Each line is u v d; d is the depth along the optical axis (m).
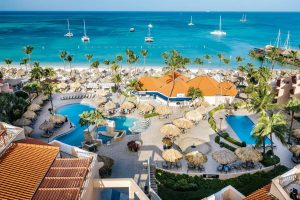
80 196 21.34
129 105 57.47
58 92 71.25
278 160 41.09
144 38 178.25
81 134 50.44
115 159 41.59
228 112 59.97
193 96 59.78
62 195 20.52
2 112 49.31
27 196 20.14
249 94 68.25
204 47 149.00
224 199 26.36
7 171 22.48
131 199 26.78
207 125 53.59
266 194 23.28
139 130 51.53
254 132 40.75
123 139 47.84
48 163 24.00
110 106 57.62
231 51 140.50
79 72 91.50
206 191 34.47
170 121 55.25
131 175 37.62
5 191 20.45
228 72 90.00
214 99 64.50
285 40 185.38
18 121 49.56
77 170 23.50
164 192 34.12
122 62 112.19
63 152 29.86
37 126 52.72
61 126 52.34
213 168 39.69
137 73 91.38
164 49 140.50
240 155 38.97
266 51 139.75
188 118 52.50
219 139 47.47
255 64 118.19
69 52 131.50
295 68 113.19
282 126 40.56
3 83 61.25
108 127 48.69
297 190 21.97
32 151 25.34
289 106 47.09
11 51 135.12
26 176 22.17
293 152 40.91
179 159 38.53
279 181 22.80
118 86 74.69
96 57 120.88
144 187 34.78
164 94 63.41
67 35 185.88
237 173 37.91
